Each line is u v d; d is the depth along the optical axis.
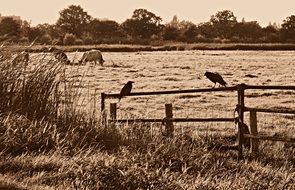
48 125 15.41
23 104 16.16
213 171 13.60
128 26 179.62
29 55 17.02
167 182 12.07
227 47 138.12
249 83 45.47
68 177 12.06
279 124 24.67
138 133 16.09
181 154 14.43
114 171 12.10
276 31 175.62
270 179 13.18
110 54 107.62
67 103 16.77
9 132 14.27
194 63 74.38
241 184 12.61
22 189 10.93
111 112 17.61
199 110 29.97
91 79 46.78
